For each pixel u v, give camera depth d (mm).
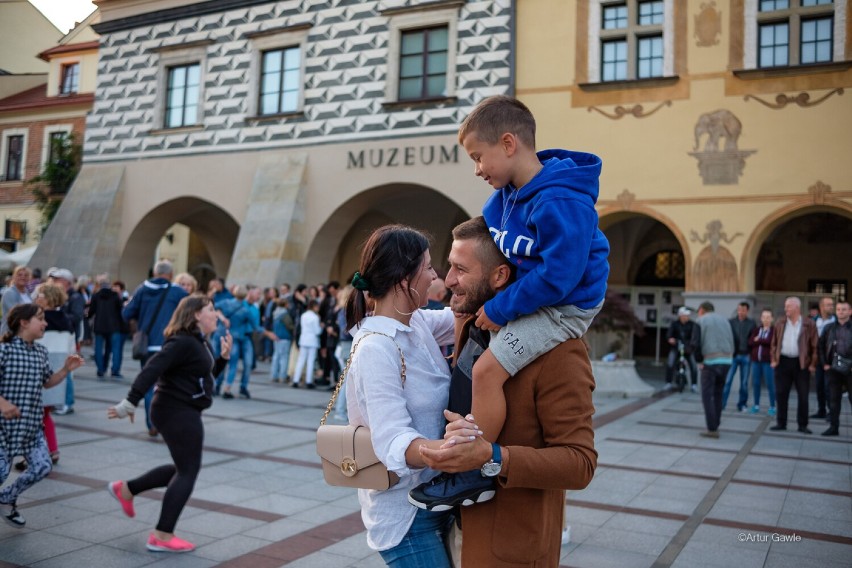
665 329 22234
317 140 19031
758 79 14734
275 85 19938
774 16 14672
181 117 21469
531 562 2053
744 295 14594
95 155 22703
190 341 5000
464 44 17172
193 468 4918
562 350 2035
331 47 18922
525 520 2053
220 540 5059
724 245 14859
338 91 18766
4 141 29766
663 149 15406
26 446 5113
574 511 6020
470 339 2193
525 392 2043
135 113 22031
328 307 14492
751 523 5715
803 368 10320
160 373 4859
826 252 20469
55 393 6941
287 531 5293
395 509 2244
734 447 8992
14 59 34969
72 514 5539
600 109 15938
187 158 21047
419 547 2244
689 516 5898
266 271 18344
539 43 16547
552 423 2014
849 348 9930
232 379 12312
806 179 14328
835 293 20344
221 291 13211
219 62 20656
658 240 21812
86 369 15555
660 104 15469
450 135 17281
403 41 18141
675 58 15391
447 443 1877
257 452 7988
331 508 5906
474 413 2033
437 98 17297
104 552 4738
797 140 14422
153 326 9031
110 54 22594
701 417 11555
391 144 17969
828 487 6953
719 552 5004
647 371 19516
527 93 16578
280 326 14891
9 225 29094
